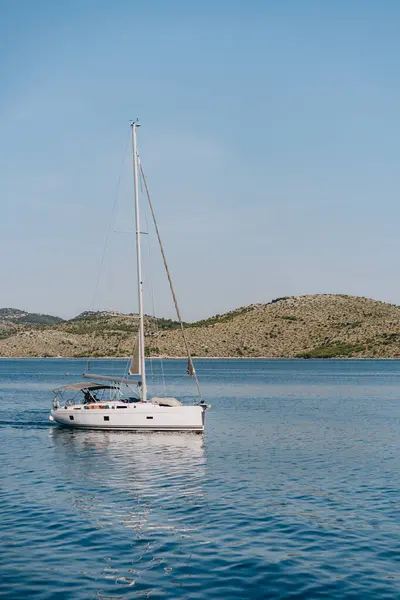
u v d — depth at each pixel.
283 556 18.42
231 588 16.28
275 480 28.31
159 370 165.25
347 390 91.56
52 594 15.90
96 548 19.06
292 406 66.25
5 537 20.00
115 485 27.33
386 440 40.91
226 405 67.38
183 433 41.56
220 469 30.86
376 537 20.05
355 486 27.11
